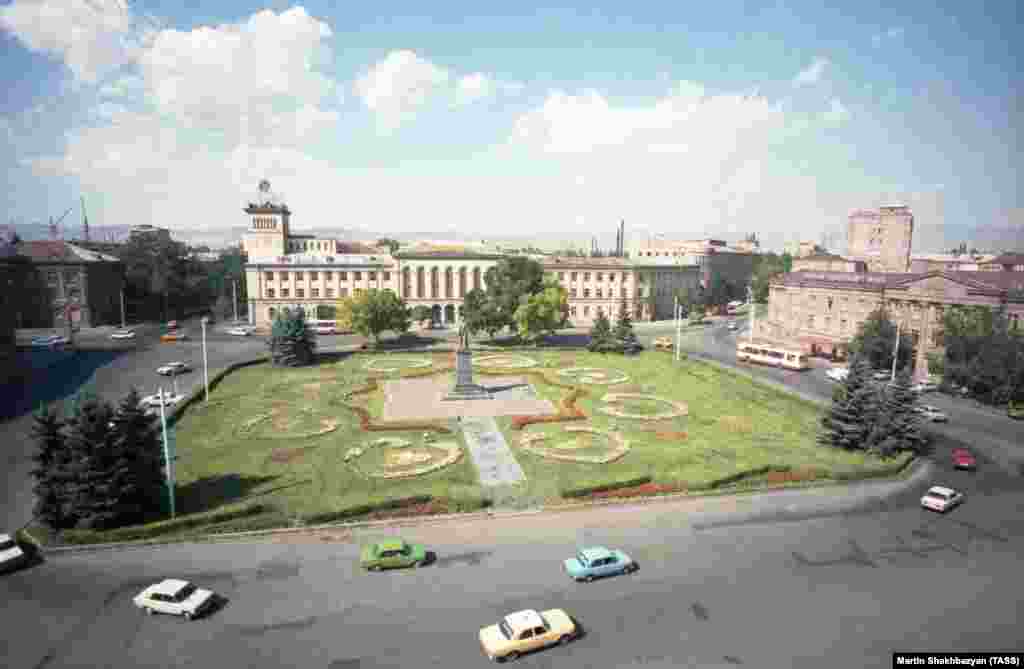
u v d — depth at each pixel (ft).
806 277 412.77
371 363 338.13
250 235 556.92
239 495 157.17
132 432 141.49
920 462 188.14
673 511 151.33
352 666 92.99
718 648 98.07
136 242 555.28
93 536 129.49
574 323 547.90
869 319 335.67
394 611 107.76
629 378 307.37
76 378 296.71
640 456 189.98
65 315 459.73
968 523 146.10
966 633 102.68
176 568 122.01
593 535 138.21
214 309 573.74
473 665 93.40
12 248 454.81
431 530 140.05
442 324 498.69
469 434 212.23
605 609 108.88
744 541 135.74
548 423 228.43
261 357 344.69
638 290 560.61
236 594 112.88
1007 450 200.75
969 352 269.44
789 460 185.16
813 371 341.00
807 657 95.96
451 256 490.90
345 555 128.06
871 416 192.75
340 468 177.99
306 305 488.44
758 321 564.30
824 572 122.62
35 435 134.82
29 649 96.58
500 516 147.54
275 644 98.27
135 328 470.39
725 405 256.11
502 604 110.22
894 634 102.17
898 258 521.65
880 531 141.38
